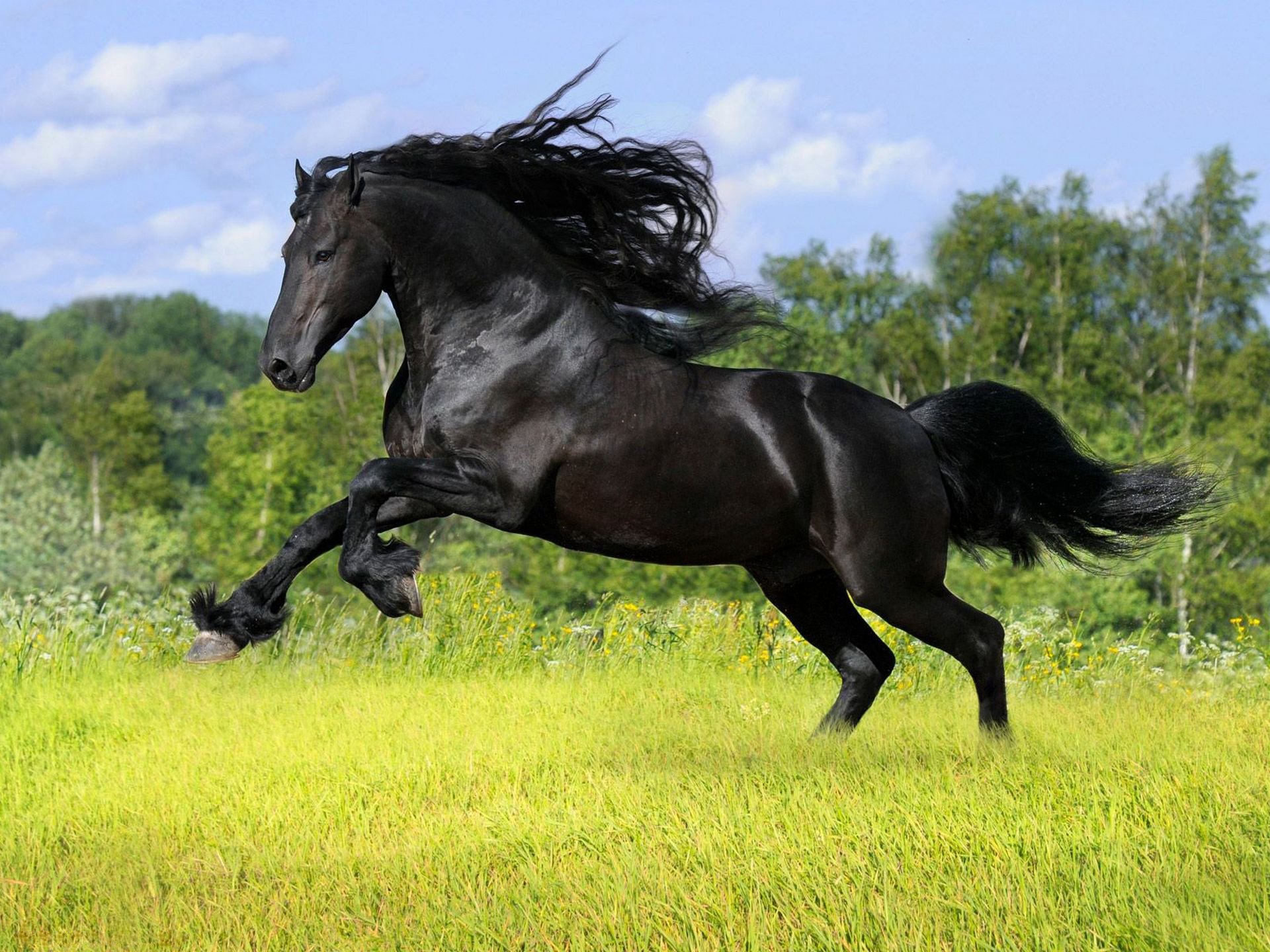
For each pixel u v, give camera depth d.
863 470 8.45
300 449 61.78
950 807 7.07
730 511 8.18
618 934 5.52
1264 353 54.16
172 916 5.89
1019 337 60.38
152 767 8.46
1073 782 7.61
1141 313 58.62
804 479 8.33
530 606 15.52
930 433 9.11
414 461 7.52
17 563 63.47
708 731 9.53
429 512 7.72
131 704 10.71
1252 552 49.72
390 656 14.09
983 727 8.83
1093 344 56.59
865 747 8.67
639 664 14.02
